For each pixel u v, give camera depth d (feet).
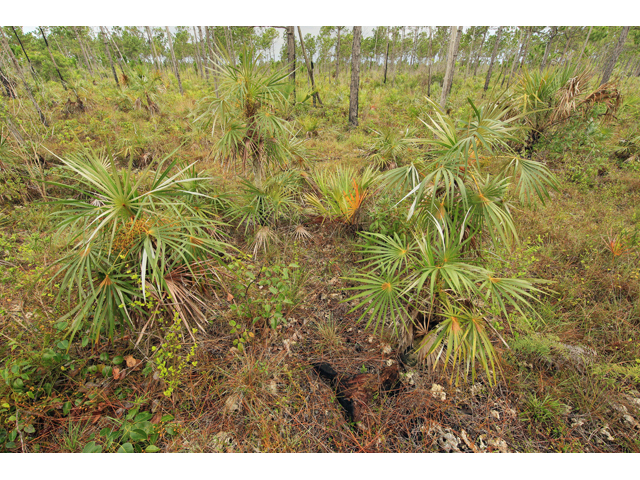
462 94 38.65
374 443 6.58
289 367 8.12
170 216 7.79
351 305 10.34
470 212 7.44
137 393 7.32
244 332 8.70
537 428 6.85
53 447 6.28
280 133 12.67
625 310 9.51
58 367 7.22
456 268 6.25
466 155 6.40
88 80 47.85
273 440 6.59
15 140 15.87
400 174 7.79
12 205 14.90
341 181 12.66
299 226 13.85
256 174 13.82
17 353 7.48
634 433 6.63
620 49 38.37
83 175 6.60
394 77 61.67
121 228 7.04
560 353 8.07
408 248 7.34
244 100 12.11
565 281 10.46
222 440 6.59
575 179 17.81
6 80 19.10
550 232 13.14
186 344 8.48
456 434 6.75
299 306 10.21
